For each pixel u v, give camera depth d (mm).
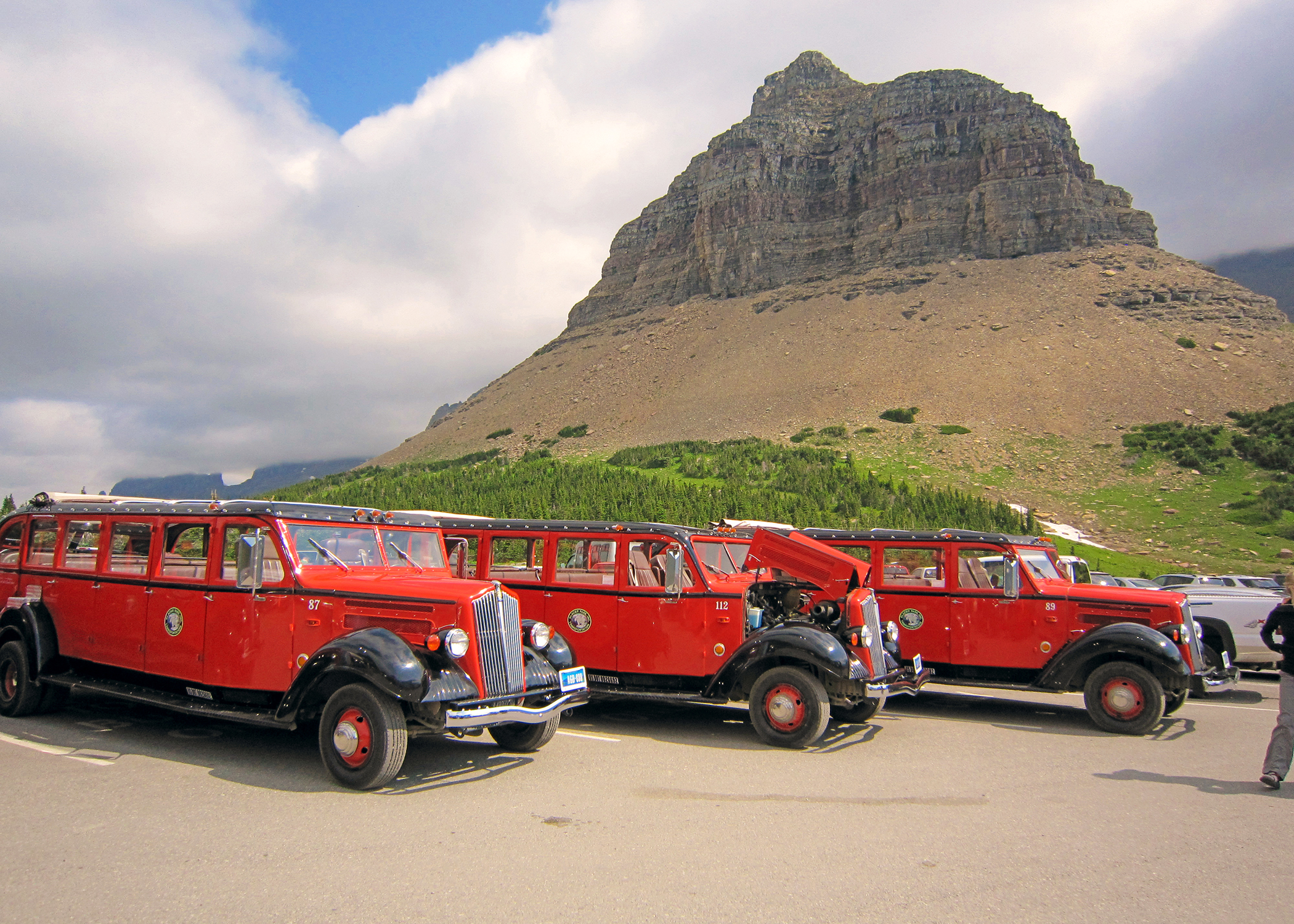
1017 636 11672
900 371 120812
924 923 4453
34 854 5371
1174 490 80875
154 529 9070
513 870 5168
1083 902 4777
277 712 7367
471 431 160125
